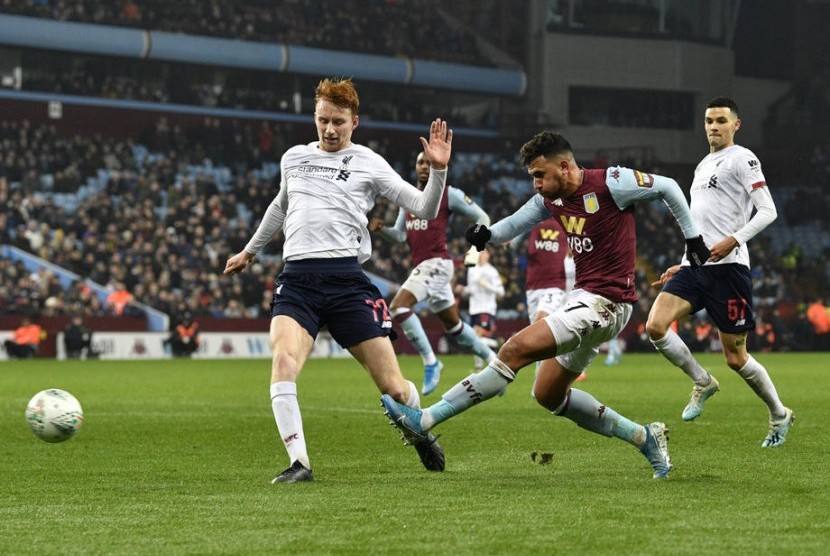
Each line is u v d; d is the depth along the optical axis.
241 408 15.04
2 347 34.75
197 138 47.25
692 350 41.75
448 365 29.62
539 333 7.46
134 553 5.20
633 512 6.20
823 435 10.83
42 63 48.50
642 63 53.69
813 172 53.97
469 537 5.48
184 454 9.68
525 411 13.73
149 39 46.31
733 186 10.31
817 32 56.38
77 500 6.89
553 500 6.64
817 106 55.06
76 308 35.81
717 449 9.62
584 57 53.25
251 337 37.91
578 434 10.93
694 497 6.75
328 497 6.81
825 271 48.41
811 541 5.38
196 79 51.00
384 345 7.96
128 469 8.65
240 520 6.02
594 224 7.55
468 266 12.34
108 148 45.06
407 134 51.94
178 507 6.52
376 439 10.73
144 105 47.66
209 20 48.81
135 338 36.25
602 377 22.69
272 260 43.38
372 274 41.47
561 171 7.52
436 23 54.16
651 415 13.21
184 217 42.34
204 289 38.88
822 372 24.80
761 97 56.03
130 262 38.81
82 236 40.06
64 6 46.06
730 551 5.14
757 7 55.72
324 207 7.96
